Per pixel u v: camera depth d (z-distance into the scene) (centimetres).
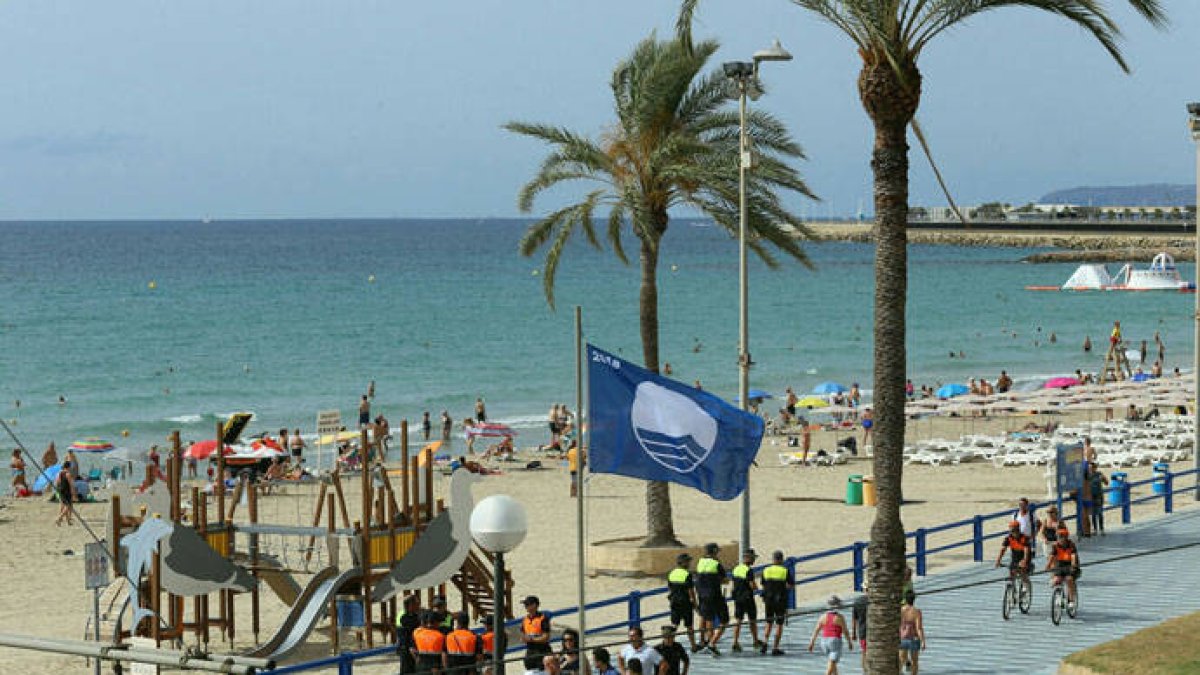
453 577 2755
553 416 6412
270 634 2786
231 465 5109
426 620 2055
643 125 3161
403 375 9469
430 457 2744
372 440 6444
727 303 15488
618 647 2483
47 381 9062
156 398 8381
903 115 1806
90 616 2866
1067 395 6444
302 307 14400
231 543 2661
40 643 1084
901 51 1788
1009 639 2425
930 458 5366
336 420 5100
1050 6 1792
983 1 1773
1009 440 5631
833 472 5212
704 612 2427
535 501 4559
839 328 12769
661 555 3178
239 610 3056
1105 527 3528
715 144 3256
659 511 3266
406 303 15012
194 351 10644
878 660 1847
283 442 5788
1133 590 2795
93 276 19138
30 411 7912
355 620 2609
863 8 1762
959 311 15162
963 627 2528
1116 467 5091
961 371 9912
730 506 4369
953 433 6500
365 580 2550
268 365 9906
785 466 5403
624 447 2053
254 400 8356
